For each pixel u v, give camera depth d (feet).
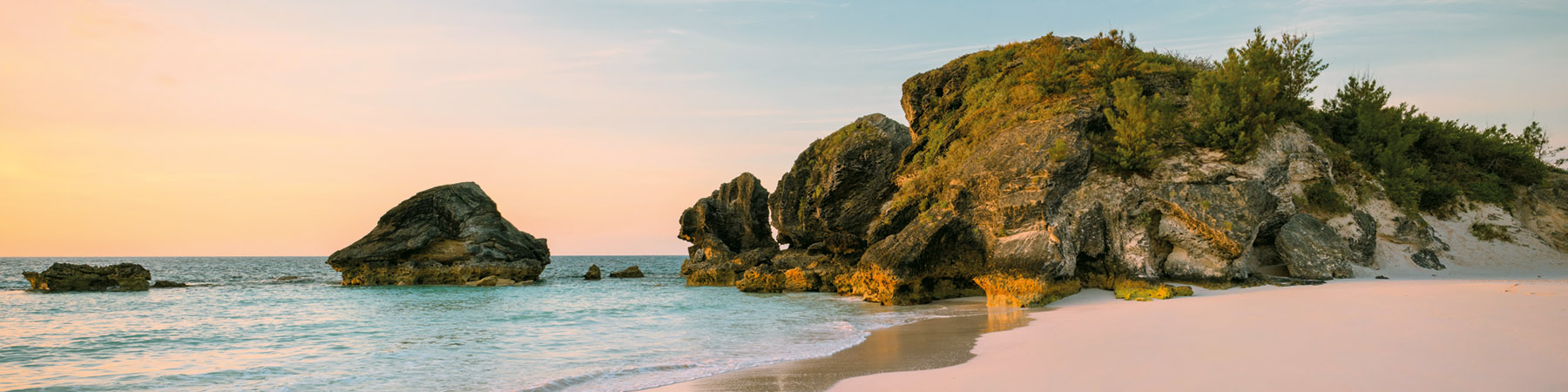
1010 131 92.43
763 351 49.37
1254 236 81.76
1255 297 65.98
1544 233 106.11
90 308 101.30
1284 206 88.63
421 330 68.13
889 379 36.04
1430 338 37.04
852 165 115.14
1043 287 77.87
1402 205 103.45
